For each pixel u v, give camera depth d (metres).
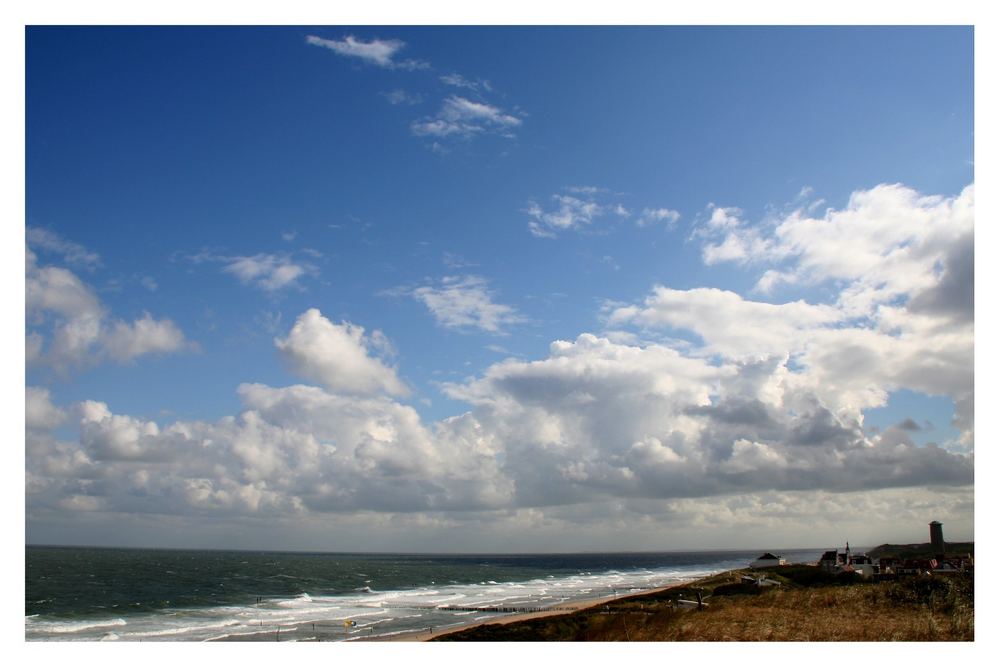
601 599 95.06
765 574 76.12
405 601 110.31
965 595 47.72
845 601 50.47
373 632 70.19
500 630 56.72
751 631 42.12
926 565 69.94
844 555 80.75
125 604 104.31
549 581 171.12
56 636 70.44
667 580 162.88
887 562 75.06
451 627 71.38
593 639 46.53
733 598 60.19
